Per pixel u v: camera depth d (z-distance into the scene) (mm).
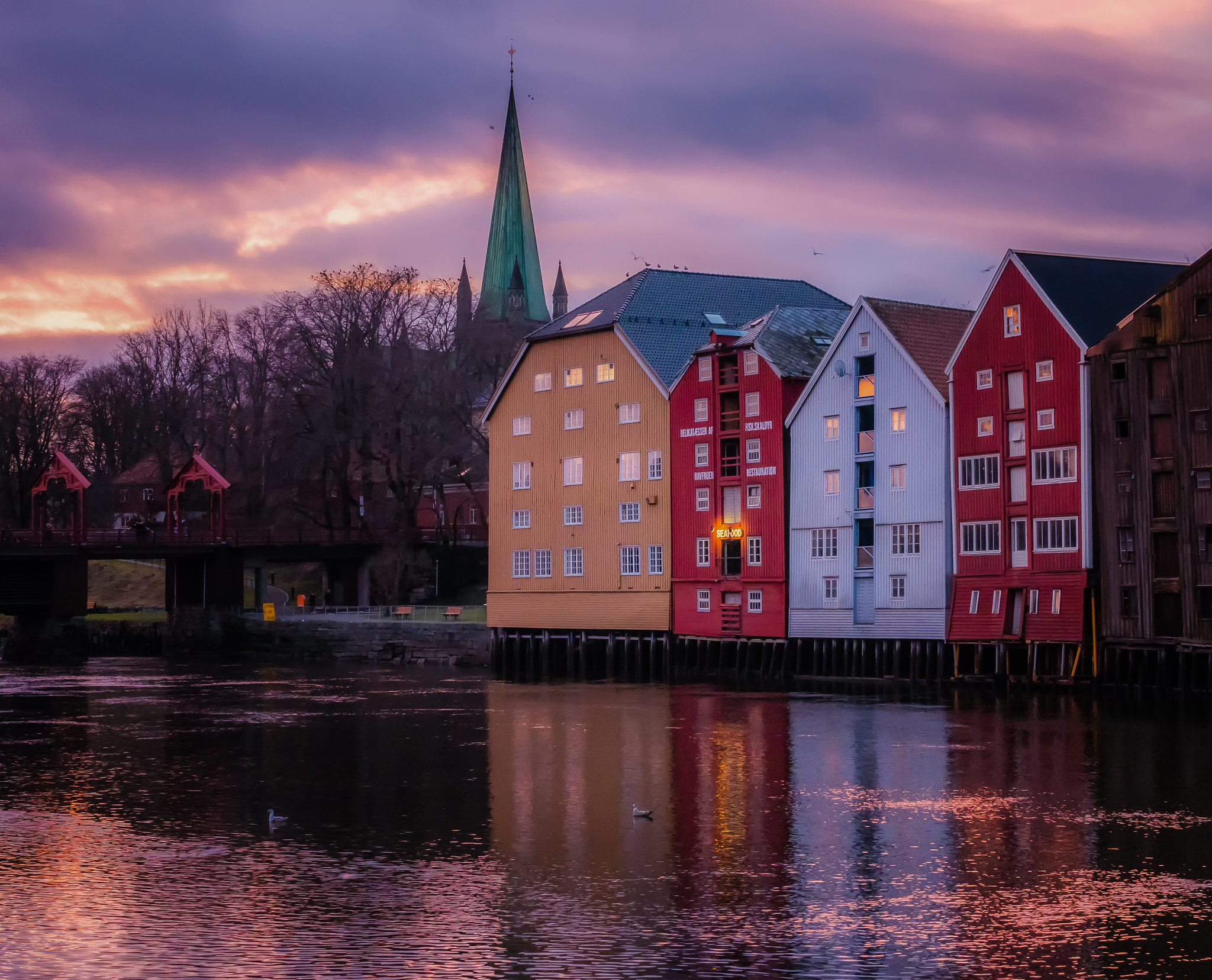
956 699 66438
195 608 116000
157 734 58594
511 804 42156
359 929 29812
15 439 151375
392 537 121250
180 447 160500
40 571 111438
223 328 164750
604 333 90562
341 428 125000
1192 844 36438
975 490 72188
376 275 131250
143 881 33531
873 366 77188
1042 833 37844
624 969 27453
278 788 45125
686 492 85688
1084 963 27766
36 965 27766
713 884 33188
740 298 95000
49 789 45281
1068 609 68062
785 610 80938
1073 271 71500
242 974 27250
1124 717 58531
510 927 29969
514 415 96312
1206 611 63531
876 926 29953
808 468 80188
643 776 46719
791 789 44219
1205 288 64125
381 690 79250
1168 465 65000
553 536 93250
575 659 90875
